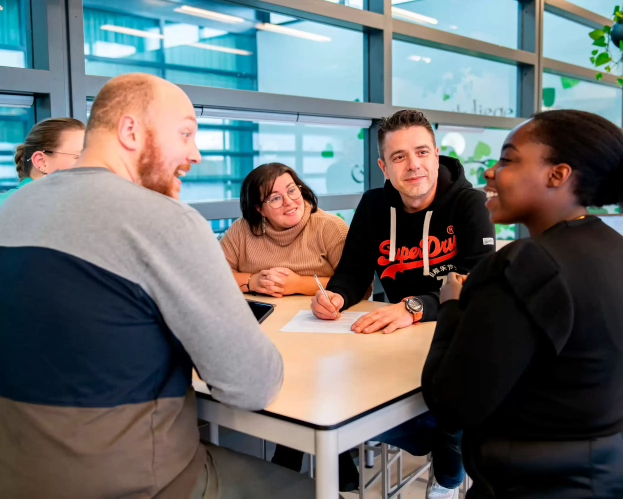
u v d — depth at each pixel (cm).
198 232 89
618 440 87
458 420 90
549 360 85
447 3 371
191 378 99
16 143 220
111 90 98
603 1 500
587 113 91
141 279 85
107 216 86
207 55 268
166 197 91
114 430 86
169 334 90
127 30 241
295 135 307
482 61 407
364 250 197
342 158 332
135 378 87
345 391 106
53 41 212
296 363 123
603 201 91
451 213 182
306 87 308
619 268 87
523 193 92
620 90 559
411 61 353
